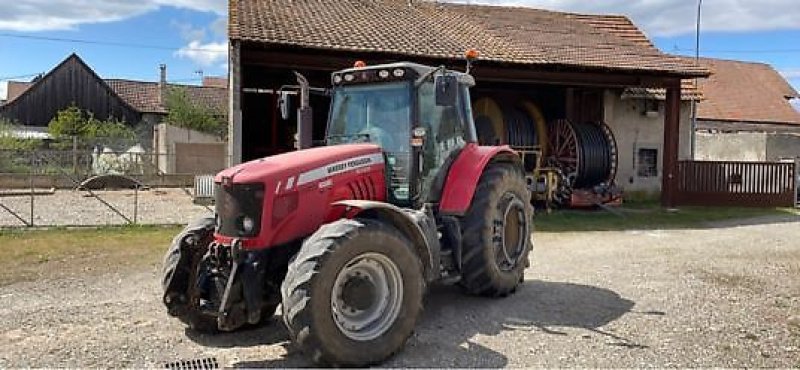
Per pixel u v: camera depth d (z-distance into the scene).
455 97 6.10
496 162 7.49
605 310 6.71
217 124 36.28
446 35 17.28
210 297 5.31
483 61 15.08
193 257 5.63
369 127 6.50
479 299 7.08
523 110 19.03
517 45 17.33
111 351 5.30
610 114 20.41
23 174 24.42
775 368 5.05
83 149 30.28
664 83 17.89
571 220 15.25
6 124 33.41
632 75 17.45
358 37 15.26
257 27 14.45
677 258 10.04
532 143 18.30
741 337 5.83
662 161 20.14
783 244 11.68
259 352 5.32
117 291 7.46
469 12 21.67
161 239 11.26
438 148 6.69
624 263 9.55
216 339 5.64
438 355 5.24
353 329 4.99
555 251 10.68
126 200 19.77
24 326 6.00
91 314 6.42
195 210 16.64
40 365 4.96
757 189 19.09
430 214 6.18
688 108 21.16
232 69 13.68
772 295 7.48
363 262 5.05
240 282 5.07
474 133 7.33
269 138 20.48
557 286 7.86
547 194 17.00
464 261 6.80
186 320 5.69
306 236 5.36
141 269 8.74
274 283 5.30
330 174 5.57
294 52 14.42
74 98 40.56
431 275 5.73
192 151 29.05
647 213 16.86
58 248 10.27
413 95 6.35
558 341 5.64
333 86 6.88
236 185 5.19
